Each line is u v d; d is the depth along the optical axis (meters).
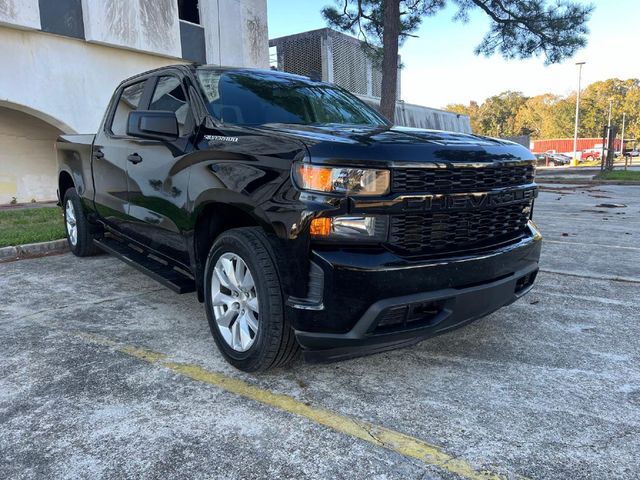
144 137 3.52
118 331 3.65
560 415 2.51
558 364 3.10
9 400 2.65
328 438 2.32
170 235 3.58
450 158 2.64
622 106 84.62
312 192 2.45
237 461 2.15
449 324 2.70
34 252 6.34
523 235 3.23
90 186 5.00
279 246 2.57
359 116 4.00
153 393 2.73
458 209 2.69
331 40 23.94
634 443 2.28
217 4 14.63
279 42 24.78
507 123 98.31
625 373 2.97
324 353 2.58
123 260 4.41
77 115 11.18
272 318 2.65
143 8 12.14
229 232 2.90
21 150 12.38
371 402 2.64
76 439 2.30
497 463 2.13
